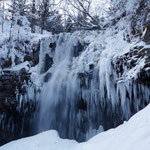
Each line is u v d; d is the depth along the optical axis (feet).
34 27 40.81
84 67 19.71
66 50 23.59
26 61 24.88
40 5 43.34
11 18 36.55
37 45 25.62
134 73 14.02
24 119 23.48
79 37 23.56
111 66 16.72
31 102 22.76
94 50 20.34
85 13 27.35
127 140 5.54
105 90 17.15
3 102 22.22
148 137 4.93
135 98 14.73
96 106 18.26
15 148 9.87
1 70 22.67
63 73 21.57
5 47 24.35
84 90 19.16
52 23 46.34
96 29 26.78
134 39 16.53
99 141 7.29
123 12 19.85
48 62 24.57
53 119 20.95
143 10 15.84
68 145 9.57
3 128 22.90
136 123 6.86
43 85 22.62
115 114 16.53
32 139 10.90
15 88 22.77
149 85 13.74
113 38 20.53
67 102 20.29
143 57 14.05
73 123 19.74
